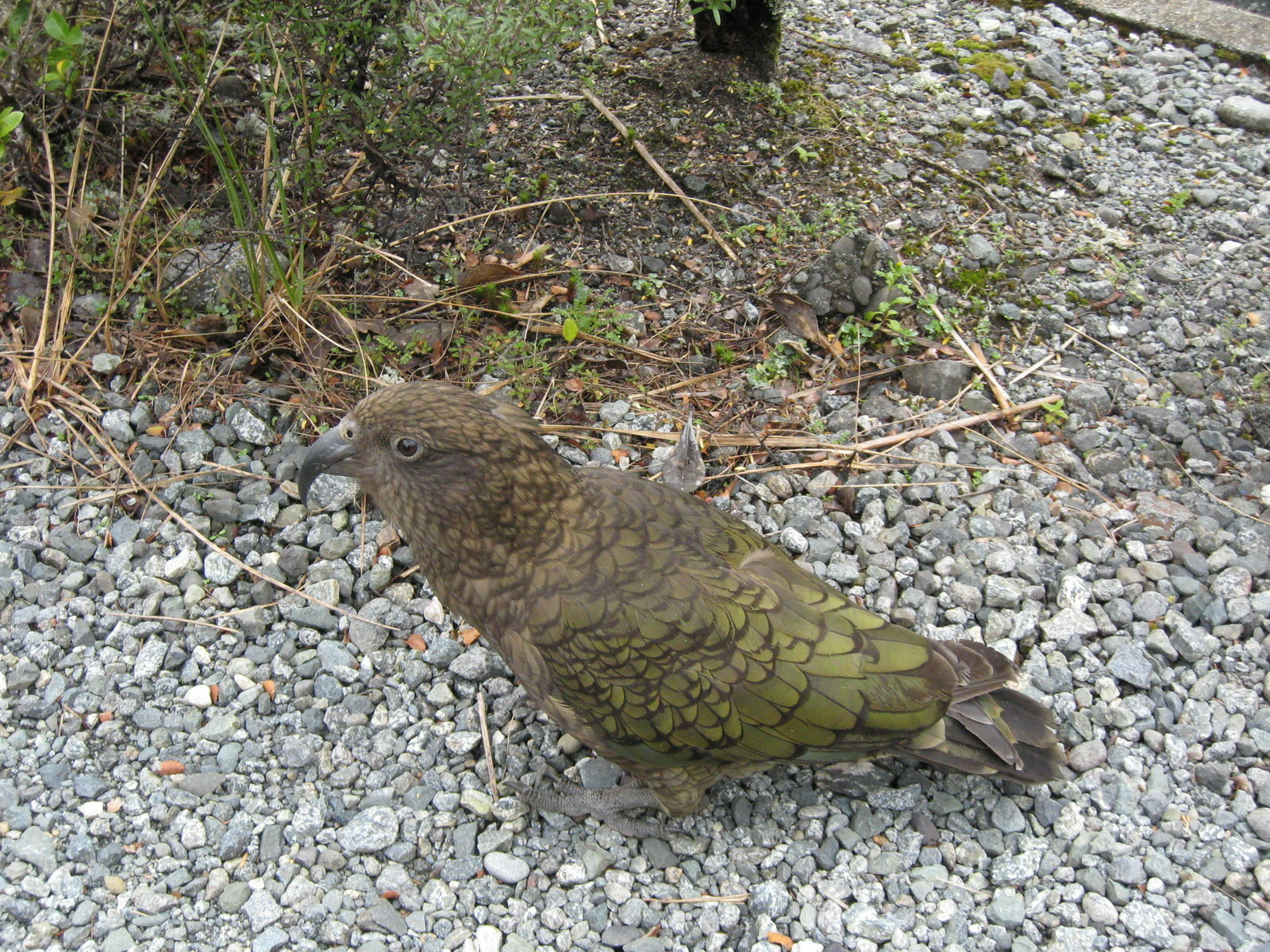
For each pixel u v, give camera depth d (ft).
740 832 2.77
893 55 4.60
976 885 2.70
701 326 3.69
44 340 3.45
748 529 2.77
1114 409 3.58
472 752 2.88
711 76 4.30
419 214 3.82
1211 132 4.46
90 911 2.60
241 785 2.78
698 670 2.54
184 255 3.67
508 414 2.58
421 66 3.42
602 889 2.68
